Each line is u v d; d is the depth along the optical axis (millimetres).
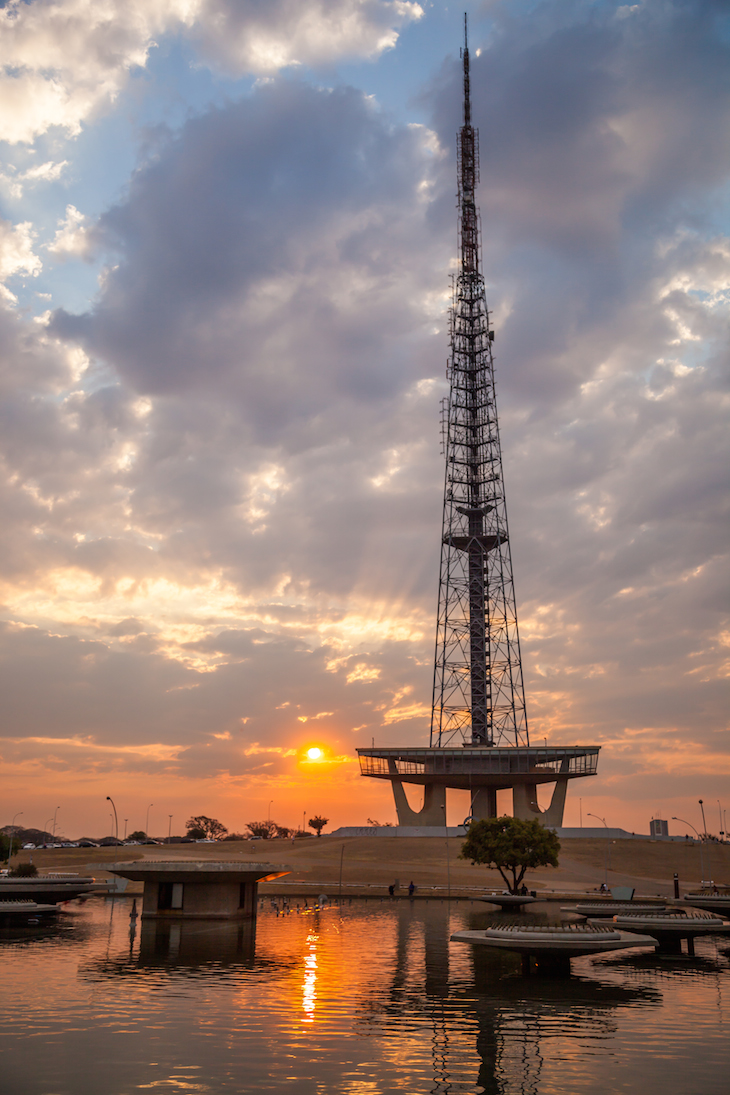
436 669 196000
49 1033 27969
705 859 153625
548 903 94000
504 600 196875
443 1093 22406
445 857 155625
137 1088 22234
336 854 160750
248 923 67875
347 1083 23062
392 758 191250
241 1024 29500
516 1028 29469
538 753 184750
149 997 34156
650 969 44125
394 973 41344
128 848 176250
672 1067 24812
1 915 66625
